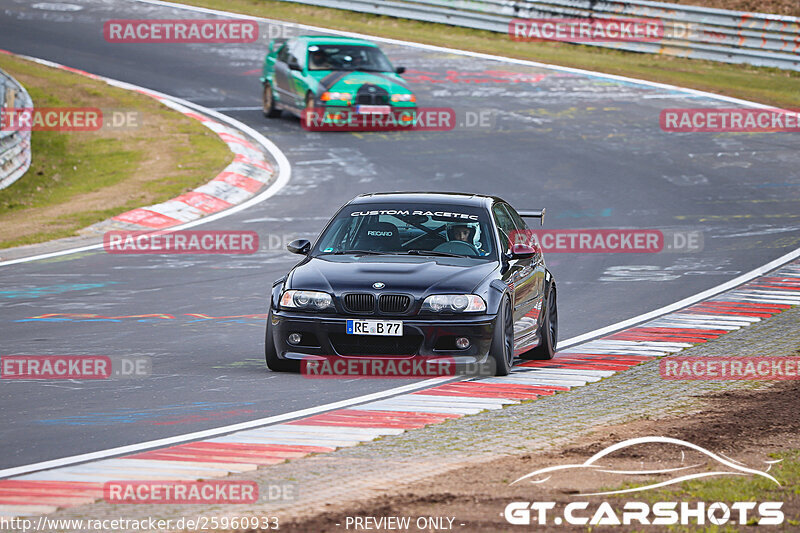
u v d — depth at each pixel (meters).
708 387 32.00
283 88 96.75
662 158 85.81
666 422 27.14
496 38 132.75
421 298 32.53
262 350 38.00
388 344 32.75
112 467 22.91
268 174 81.31
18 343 38.47
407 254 35.22
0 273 54.03
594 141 91.00
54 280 52.38
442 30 135.62
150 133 92.25
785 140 91.81
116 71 115.56
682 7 124.31
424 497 20.33
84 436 25.77
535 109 101.88
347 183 77.94
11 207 72.06
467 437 25.50
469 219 36.56
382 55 97.62
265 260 57.69
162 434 25.95
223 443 25.02
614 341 40.34
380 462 23.16
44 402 29.50
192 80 113.50
